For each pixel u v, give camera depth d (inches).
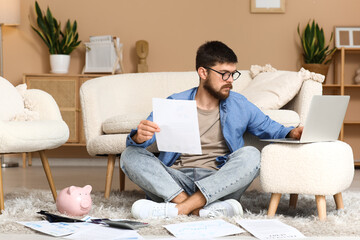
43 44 197.0
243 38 197.3
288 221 66.8
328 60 191.5
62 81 182.5
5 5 180.7
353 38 194.4
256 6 196.4
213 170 76.8
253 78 114.6
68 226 64.8
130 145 74.5
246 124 80.1
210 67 76.9
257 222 65.9
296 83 96.1
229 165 71.1
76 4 197.3
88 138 105.1
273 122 80.7
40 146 87.0
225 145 80.2
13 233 62.4
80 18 197.6
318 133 69.1
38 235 61.4
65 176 153.3
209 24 197.5
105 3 197.5
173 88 117.3
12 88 97.7
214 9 197.3
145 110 115.7
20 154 195.9
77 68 197.2
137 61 196.5
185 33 197.8
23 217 71.7
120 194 103.5
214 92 77.4
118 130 101.7
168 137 69.0
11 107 94.1
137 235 60.1
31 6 197.0
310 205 86.8
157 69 198.2
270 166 69.4
